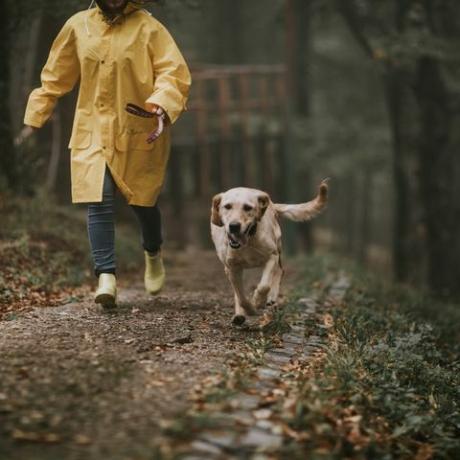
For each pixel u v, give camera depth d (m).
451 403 5.25
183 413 3.95
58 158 12.33
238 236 5.46
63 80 6.16
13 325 5.42
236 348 5.26
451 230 16.11
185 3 10.94
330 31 25.56
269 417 4.08
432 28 15.44
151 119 6.03
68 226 9.82
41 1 9.68
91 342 5.02
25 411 3.91
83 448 3.59
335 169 24.34
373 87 26.28
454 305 11.91
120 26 5.95
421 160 16.31
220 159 16.78
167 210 16.86
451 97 16.86
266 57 28.92
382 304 8.73
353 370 4.94
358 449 4.08
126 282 8.35
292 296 7.68
